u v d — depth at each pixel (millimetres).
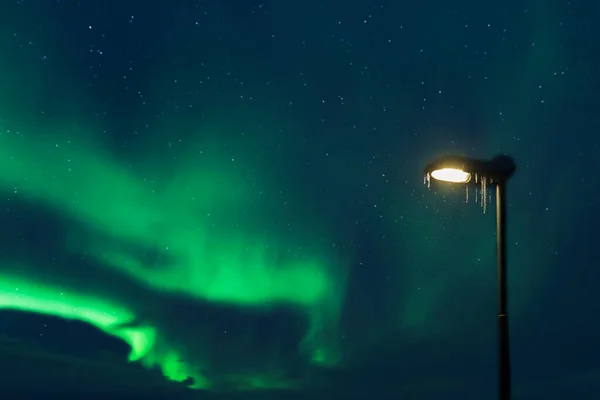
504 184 7344
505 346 7145
